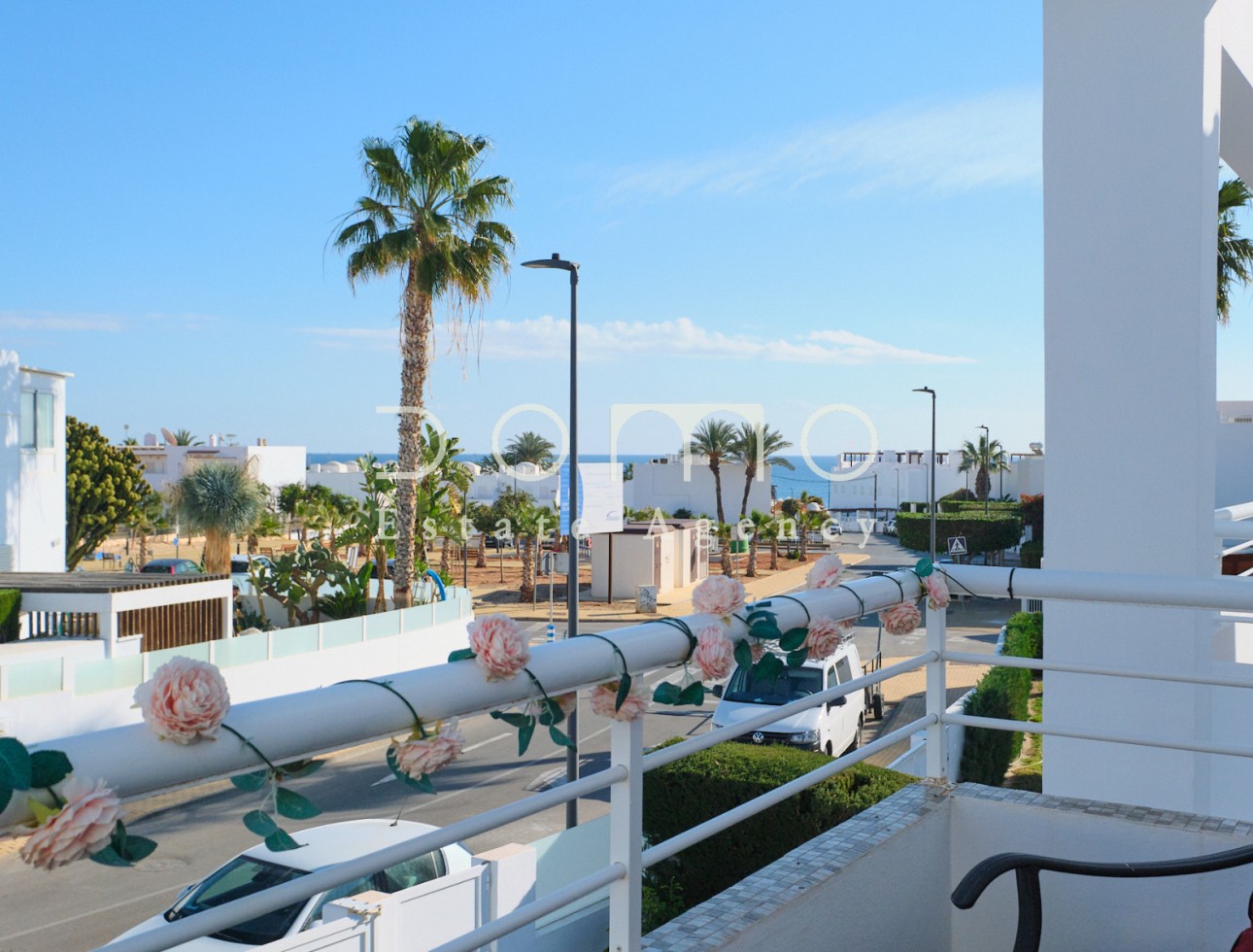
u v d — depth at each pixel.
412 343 23.39
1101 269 3.83
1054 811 2.84
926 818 2.84
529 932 5.83
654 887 7.58
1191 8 3.66
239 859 5.96
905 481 81.69
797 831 7.19
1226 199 22.61
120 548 59.59
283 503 56.19
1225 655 4.78
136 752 1.02
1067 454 3.89
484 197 22.55
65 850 0.94
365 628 19.98
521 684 1.47
